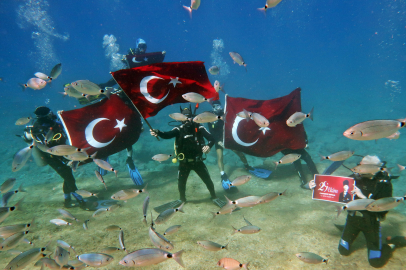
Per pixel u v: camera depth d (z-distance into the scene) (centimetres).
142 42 751
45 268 268
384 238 339
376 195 291
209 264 297
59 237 366
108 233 379
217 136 624
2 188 311
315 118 1831
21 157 323
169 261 302
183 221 420
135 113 522
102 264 231
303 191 535
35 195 578
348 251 305
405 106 1966
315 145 1151
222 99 2783
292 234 362
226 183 565
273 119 552
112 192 603
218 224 403
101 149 486
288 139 551
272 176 644
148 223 416
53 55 8275
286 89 4209
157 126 1619
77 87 364
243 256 313
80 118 473
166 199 545
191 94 360
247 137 543
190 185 615
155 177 688
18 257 215
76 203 524
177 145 461
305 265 294
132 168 645
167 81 382
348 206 264
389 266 283
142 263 207
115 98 505
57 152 343
